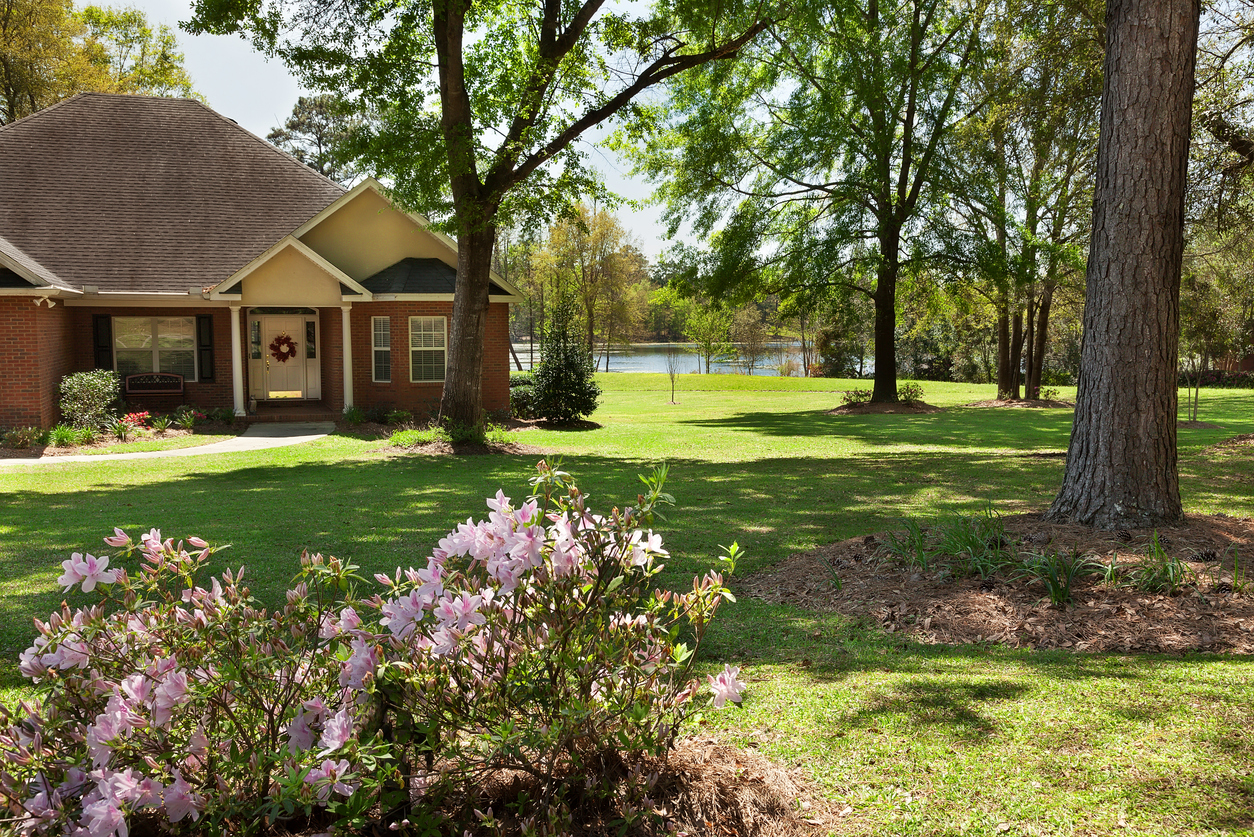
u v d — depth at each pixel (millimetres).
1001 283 25688
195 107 24750
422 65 16062
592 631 2648
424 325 22094
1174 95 6398
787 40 22875
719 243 28312
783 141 26969
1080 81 15445
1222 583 5117
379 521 8766
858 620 5254
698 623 2746
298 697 2518
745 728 3545
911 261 26766
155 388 20922
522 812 2529
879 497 10305
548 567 2498
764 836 2660
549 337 22734
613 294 58625
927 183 26531
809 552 7051
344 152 16438
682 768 2979
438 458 15359
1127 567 5438
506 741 2355
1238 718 3375
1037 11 16203
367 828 2471
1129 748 3172
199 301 21000
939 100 25828
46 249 20391
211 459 15062
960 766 3113
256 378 23359
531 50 16797
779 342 66625
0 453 15336
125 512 9359
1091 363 6695
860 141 26547
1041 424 22672
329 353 22469
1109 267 6574
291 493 11008
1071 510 6762
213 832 2170
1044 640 4711
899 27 25984
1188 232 15664
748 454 16312
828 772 3111
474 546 2508
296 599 2625
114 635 2477
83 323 20531
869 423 23547
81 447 16438
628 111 17344
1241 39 13570
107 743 2145
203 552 2701
